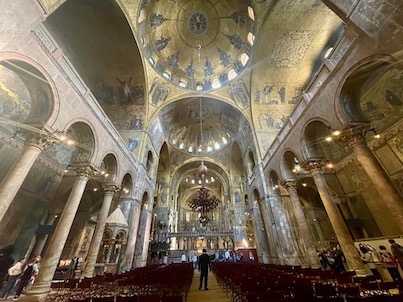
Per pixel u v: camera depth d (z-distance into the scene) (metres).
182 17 19.05
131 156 14.51
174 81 20.06
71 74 8.19
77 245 16.00
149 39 17.11
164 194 27.23
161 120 20.39
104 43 14.36
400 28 5.45
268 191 15.40
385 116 9.44
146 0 14.69
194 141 29.45
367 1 6.12
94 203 17.28
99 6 12.17
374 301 2.71
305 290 3.66
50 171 12.93
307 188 16.56
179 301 3.38
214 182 38.47
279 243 13.55
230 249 26.17
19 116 10.20
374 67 6.89
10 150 9.95
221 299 6.31
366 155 6.92
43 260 6.93
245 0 15.73
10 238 10.76
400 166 9.09
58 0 6.90
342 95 7.76
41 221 12.54
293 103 17.89
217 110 21.67
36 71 6.59
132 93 17.33
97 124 9.95
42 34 6.66
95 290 6.18
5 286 8.73
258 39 15.21
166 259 21.86
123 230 12.31
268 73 17.14
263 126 17.83
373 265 6.83
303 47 15.30
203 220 21.89
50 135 6.91
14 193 5.90
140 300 3.40
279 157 13.06
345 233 8.03
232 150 27.12
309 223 16.50
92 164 9.29
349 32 7.23
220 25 19.30
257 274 6.61
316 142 10.31
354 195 12.46
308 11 13.32
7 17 5.43
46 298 6.23
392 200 6.05
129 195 14.16
